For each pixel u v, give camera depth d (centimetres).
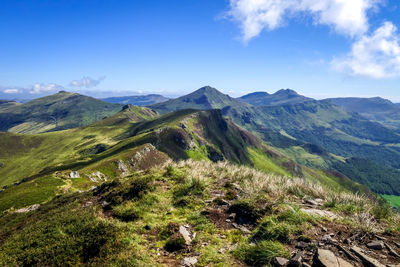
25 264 638
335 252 542
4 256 674
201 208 933
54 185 5975
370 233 625
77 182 6606
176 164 1652
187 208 941
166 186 1191
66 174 6875
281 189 1052
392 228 649
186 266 568
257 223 757
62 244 684
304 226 678
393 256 521
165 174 1377
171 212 916
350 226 671
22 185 5956
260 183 1102
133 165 9419
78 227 778
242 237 686
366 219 703
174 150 14400
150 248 666
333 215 775
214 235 718
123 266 564
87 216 869
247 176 1313
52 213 1116
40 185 5850
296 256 541
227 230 746
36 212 1543
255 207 823
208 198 1030
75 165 11988
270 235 645
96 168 8125
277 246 583
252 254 583
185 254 627
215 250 634
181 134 16138
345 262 503
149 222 828
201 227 768
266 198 895
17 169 17900
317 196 1028
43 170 13062
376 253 536
